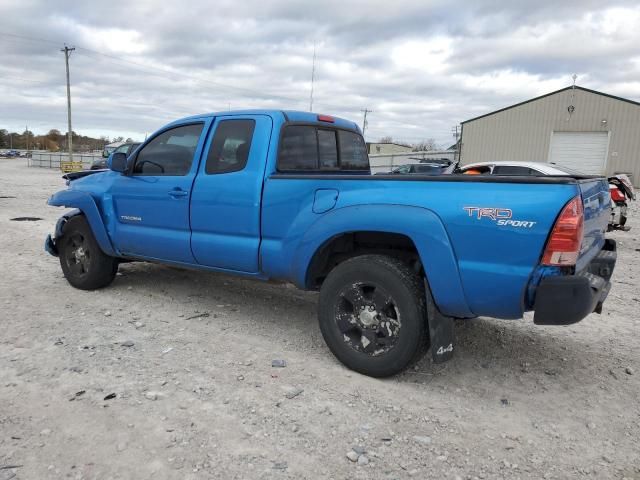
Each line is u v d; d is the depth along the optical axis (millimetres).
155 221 4914
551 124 33438
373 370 3623
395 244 3744
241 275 4434
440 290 3320
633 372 3963
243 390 3441
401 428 3059
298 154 4496
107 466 2596
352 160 5406
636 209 17844
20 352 3941
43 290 5703
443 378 3779
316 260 3943
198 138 4648
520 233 3039
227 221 4340
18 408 3115
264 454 2744
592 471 2711
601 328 4965
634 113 30969
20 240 8961
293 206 3945
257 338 4426
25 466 2572
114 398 3268
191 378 3592
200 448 2773
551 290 2992
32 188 21781
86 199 5391
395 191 3475
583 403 3463
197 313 5047
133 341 4238
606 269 3684
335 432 2986
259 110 4371
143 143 5121
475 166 11547
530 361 4137
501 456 2818
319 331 4645
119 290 5770
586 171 32812
